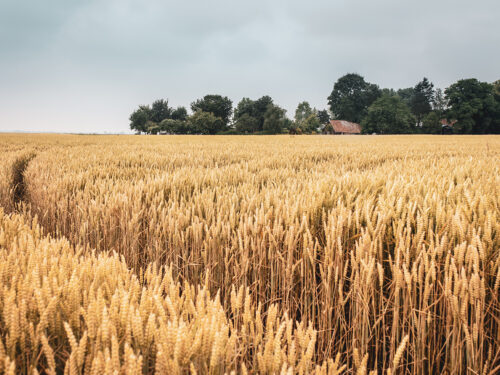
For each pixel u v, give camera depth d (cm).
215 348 78
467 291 135
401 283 143
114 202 291
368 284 146
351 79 10056
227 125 10212
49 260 125
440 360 162
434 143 1797
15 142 1825
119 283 107
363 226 206
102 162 661
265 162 668
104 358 79
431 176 354
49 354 76
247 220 213
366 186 301
